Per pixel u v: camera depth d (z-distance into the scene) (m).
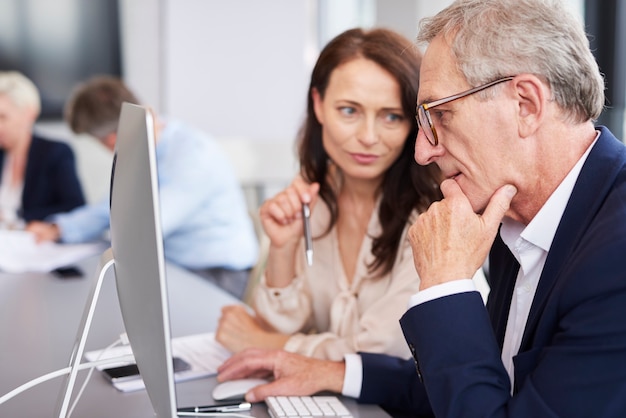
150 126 0.95
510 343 1.26
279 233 1.75
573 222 1.10
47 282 2.48
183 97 5.02
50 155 3.82
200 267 3.14
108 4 4.85
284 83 5.15
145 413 1.35
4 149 3.87
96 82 3.30
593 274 0.99
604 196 1.08
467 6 1.12
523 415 1.02
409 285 1.59
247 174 5.01
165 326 0.98
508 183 1.14
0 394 1.46
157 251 0.95
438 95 1.13
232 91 5.08
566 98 1.08
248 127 5.13
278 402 1.35
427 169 1.62
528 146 1.11
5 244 2.93
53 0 4.78
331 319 1.72
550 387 1.01
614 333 0.97
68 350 1.74
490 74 1.09
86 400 1.41
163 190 3.04
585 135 1.12
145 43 4.94
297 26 5.13
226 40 5.02
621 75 3.22
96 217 3.21
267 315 1.77
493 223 1.15
